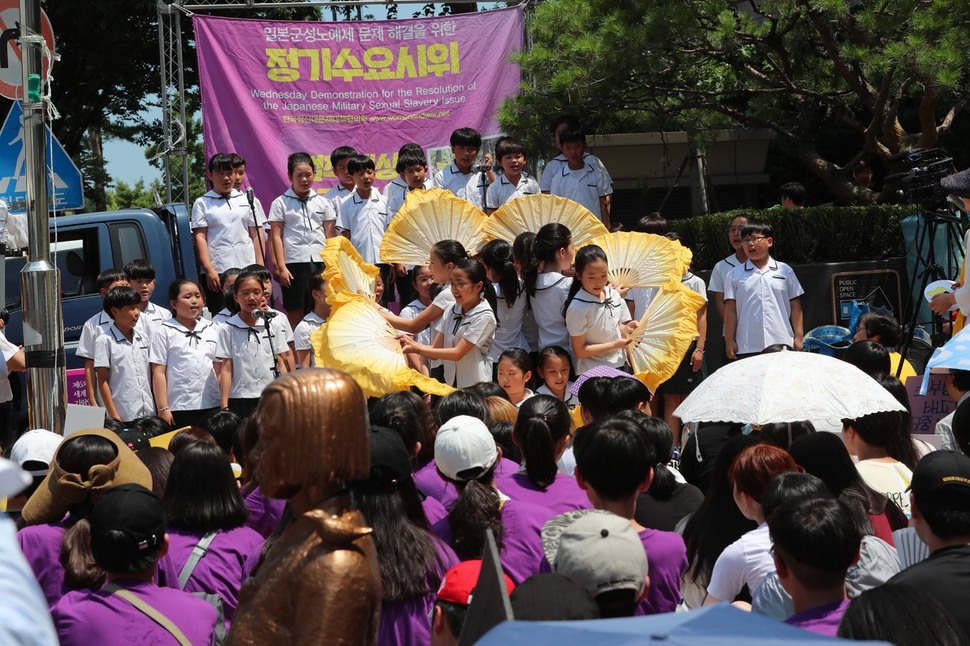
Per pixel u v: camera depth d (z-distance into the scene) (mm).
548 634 1713
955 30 9148
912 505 3188
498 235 7672
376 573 2131
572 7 10625
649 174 14273
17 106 6953
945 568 2941
